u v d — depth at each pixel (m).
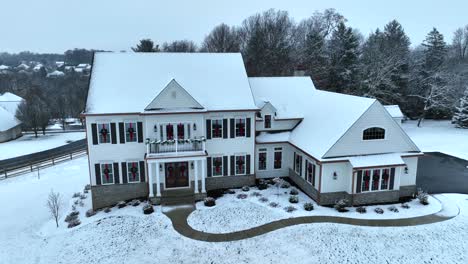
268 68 61.84
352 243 18.41
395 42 58.25
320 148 23.03
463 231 19.53
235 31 74.69
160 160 23.20
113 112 23.02
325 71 52.56
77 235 19.91
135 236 19.53
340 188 23.08
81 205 24.23
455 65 60.78
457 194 24.98
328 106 26.59
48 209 23.66
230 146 25.70
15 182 29.56
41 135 54.38
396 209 22.05
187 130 24.25
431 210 22.17
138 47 56.53
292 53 64.50
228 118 25.25
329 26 70.62
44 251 18.41
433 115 57.59
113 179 23.95
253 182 26.66
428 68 56.12
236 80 26.80
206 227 20.34
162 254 17.80
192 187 24.92
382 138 23.11
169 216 21.77
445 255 17.33
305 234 19.33
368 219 20.95
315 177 23.42
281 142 27.14
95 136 23.19
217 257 17.47
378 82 47.94
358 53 51.09
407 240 18.66
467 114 50.16
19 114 55.38
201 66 27.09
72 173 31.77
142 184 24.39
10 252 18.36
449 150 38.66
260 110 26.31
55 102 70.94
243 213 21.97
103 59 25.89
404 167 23.84
